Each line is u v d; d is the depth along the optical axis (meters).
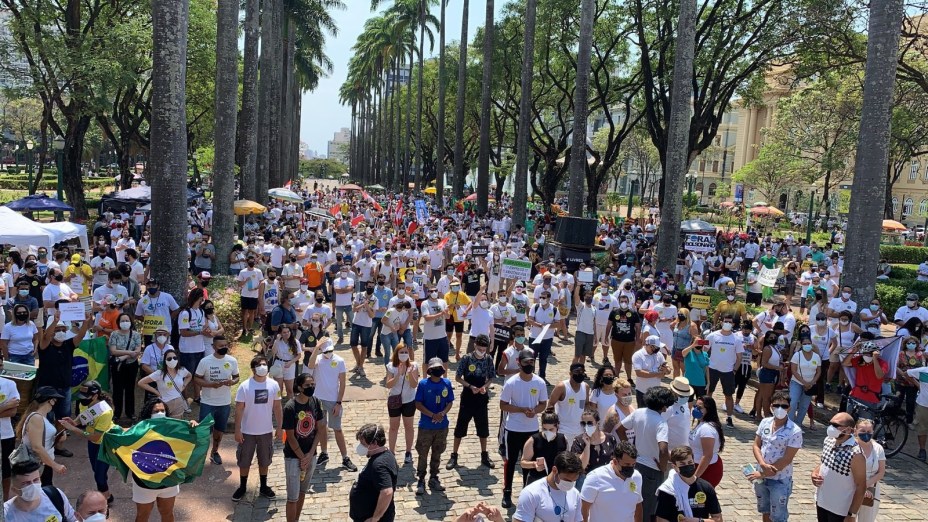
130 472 6.91
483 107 38.81
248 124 26.67
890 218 50.31
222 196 20.52
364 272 18.73
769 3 27.19
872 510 7.18
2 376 7.95
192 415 10.73
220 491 8.70
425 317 12.93
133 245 19.34
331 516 8.11
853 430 7.12
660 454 7.12
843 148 46.62
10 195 45.97
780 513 7.32
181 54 12.73
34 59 28.23
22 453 6.64
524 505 5.84
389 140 83.62
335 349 15.66
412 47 67.38
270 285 15.54
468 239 26.66
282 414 8.19
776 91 73.38
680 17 20.16
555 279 16.86
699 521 5.87
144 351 9.86
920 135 26.17
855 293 14.70
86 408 7.64
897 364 11.74
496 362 13.56
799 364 11.11
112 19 28.77
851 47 22.55
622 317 12.96
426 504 8.41
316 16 54.72
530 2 32.06
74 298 11.05
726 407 12.08
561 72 43.06
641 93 42.34
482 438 9.56
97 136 75.88
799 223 61.59
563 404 8.32
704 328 14.60
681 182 20.50
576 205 27.47
